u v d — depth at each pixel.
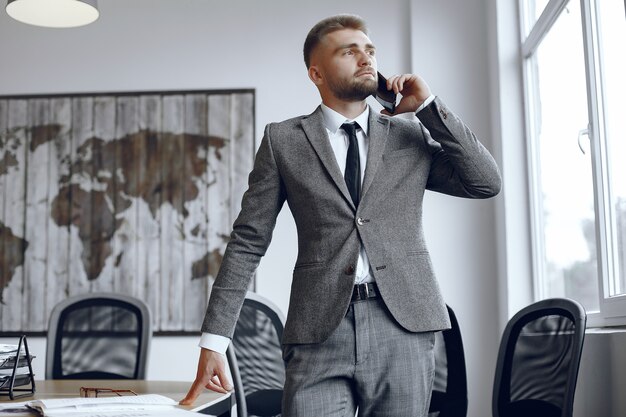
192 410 1.59
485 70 4.16
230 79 4.38
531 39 3.65
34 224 4.34
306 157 1.47
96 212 4.33
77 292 4.28
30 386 2.35
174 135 4.34
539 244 3.66
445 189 1.54
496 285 4.01
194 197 4.30
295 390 1.39
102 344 3.00
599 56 2.68
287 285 4.19
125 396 1.77
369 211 1.40
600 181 2.63
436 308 1.40
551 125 3.43
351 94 1.46
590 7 2.72
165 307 4.25
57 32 4.49
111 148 4.36
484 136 4.12
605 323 2.58
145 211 4.31
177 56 4.42
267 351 2.78
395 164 1.46
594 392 2.35
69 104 4.40
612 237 2.58
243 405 2.48
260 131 4.32
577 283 3.06
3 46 4.49
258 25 4.41
